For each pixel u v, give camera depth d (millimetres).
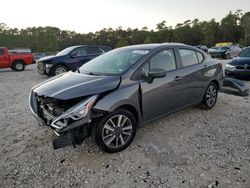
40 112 3568
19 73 13398
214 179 2748
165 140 3719
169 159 3188
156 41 96812
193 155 3271
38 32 84938
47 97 3256
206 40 82688
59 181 2779
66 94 3072
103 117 3166
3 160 3229
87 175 2879
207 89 4941
